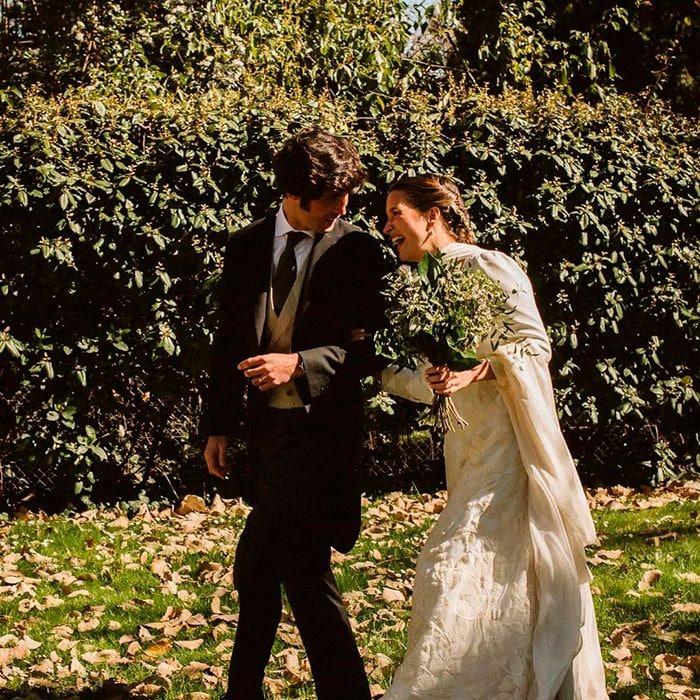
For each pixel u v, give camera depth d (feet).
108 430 25.91
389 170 25.64
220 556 20.48
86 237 24.76
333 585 11.48
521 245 26.81
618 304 27.17
